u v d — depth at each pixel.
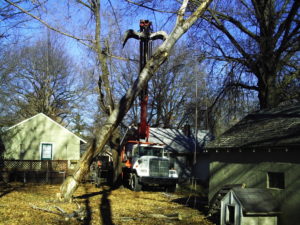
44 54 42.88
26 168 22.23
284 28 18.64
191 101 33.59
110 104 14.30
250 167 11.30
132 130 22.80
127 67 35.19
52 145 27.89
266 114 13.79
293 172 9.38
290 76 19.11
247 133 12.50
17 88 41.97
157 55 10.18
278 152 10.05
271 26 19.16
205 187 24.05
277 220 9.76
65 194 12.55
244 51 18.41
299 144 8.95
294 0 17.36
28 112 43.69
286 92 20.19
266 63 18.55
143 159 19.97
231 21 19.61
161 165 20.08
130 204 14.17
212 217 11.52
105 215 11.12
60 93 45.38
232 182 12.16
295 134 9.83
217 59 20.00
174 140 30.09
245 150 11.36
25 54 40.38
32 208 11.31
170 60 33.34
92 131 46.50
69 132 28.55
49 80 42.94
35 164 22.44
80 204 13.05
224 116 20.08
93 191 18.75
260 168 10.80
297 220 9.10
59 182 21.72
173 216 11.70
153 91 39.09
